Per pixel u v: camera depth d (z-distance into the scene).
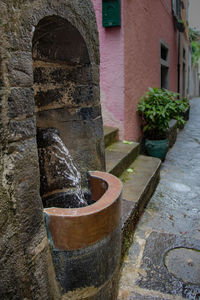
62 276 1.19
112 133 3.44
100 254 1.22
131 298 1.57
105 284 1.30
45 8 1.08
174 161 4.36
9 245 0.96
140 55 4.05
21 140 0.98
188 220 2.46
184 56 10.80
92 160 1.81
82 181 1.78
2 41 0.87
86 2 1.52
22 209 0.99
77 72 1.68
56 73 1.60
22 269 1.01
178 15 7.85
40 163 1.51
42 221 1.12
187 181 3.47
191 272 1.78
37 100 1.56
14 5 0.91
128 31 3.45
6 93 0.90
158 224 2.38
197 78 22.23
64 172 1.59
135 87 3.88
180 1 8.25
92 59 1.67
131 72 3.66
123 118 3.54
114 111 3.57
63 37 1.40
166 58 6.50
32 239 1.05
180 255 1.95
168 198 2.93
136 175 2.92
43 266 1.12
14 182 0.95
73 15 1.35
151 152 4.07
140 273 1.76
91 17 1.60
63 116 1.72
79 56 1.59
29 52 1.00
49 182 1.54
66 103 1.70
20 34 0.94
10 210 0.96
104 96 3.58
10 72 0.91
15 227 0.97
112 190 1.41
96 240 1.18
